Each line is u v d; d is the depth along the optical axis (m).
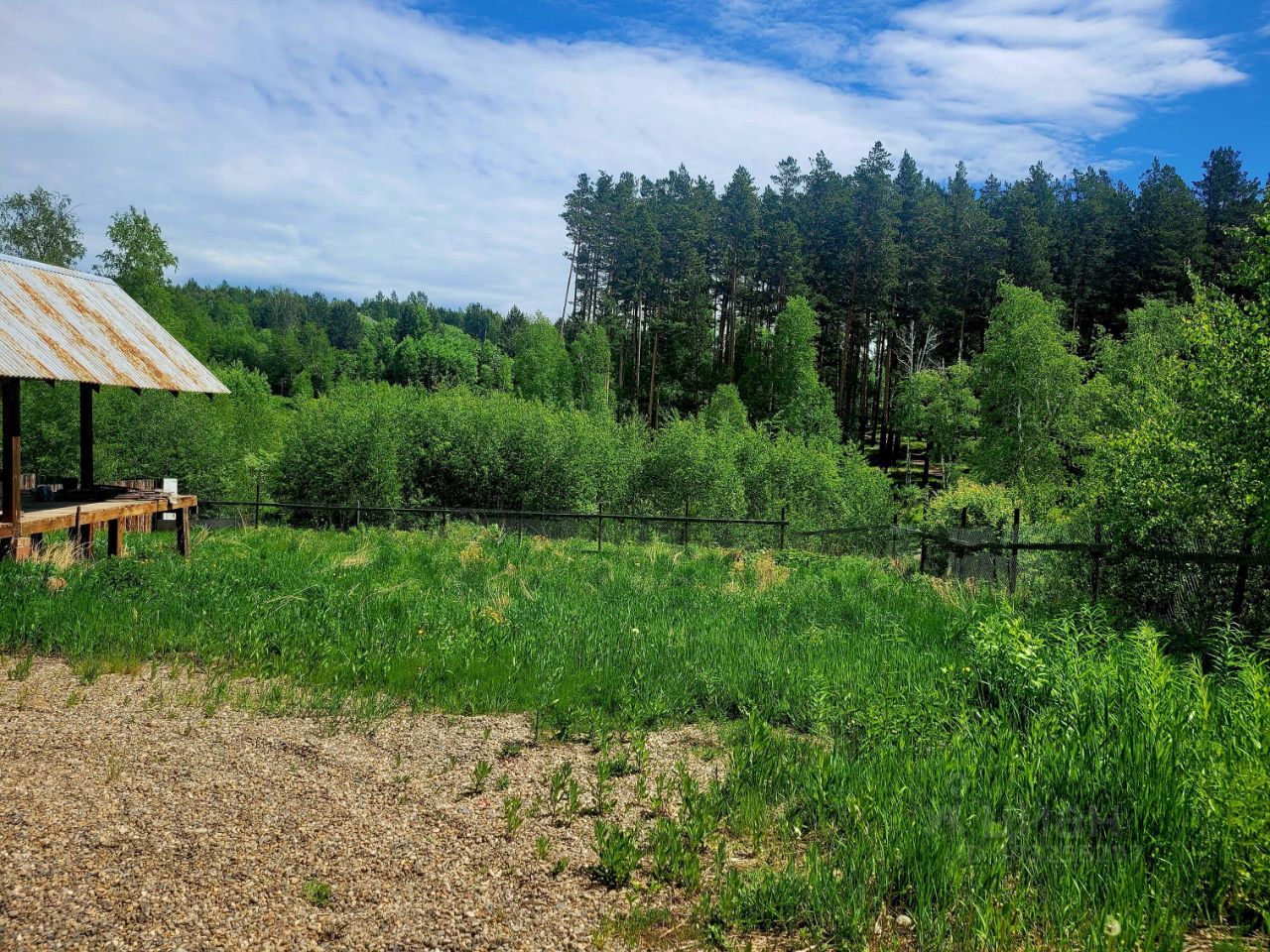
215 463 29.84
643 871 3.93
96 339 12.48
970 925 3.36
